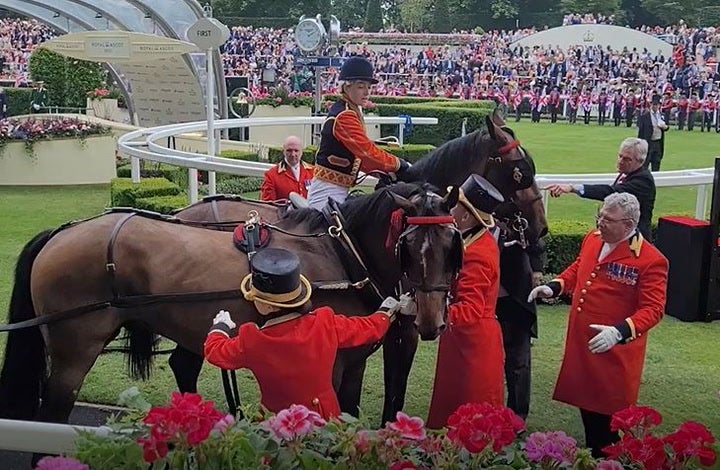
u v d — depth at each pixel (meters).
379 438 2.17
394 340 3.61
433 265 2.87
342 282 3.23
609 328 3.27
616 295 3.42
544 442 2.20
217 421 2.18
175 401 2.20
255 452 2.15
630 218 3.38
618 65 28.61
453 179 3.87
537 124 23.64
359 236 3.30
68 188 11.52
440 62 30.56
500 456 2.21
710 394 4.75
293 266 2.71
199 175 11.17
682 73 26.16
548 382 4.91
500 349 3.37
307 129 15.59
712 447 2.18
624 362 3.38
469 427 2.16
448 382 3.35
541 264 4.48
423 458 2.21
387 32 43.44
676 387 4.85
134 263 3.25
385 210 3.22
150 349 3.65
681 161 15.16
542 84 25.19
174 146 13.26
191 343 3.26
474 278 3.22
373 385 4.82
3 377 3.39
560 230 6.74
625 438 2.23
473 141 3.87
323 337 2.73
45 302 3.27
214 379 4.87
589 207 10.09
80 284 3.25
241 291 3.03
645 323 3.29
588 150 16.61
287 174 6.12
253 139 16.02
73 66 19.62
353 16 47.59
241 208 3.91
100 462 2.15
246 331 2.69
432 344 5.55
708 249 6.06
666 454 2.19
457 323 3.18
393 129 16.67
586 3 41.97
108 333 3.28
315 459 2.16
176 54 10.83
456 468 2.15
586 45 31.94
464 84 27.55
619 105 23.06
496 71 29.38
